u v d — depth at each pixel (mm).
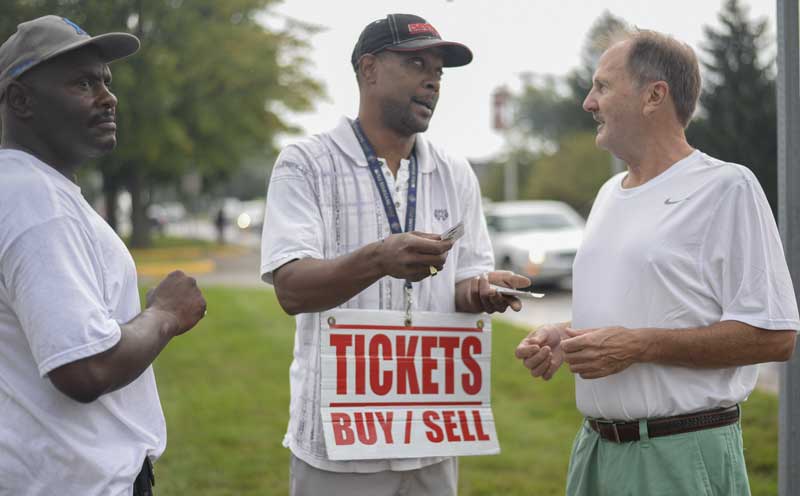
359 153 2826
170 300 2279
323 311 2680
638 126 2641
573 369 2504
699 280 2518
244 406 6516
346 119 2893
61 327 1944
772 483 4652
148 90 19484
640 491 2580
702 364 2475
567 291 15320
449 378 2822
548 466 5172
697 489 2506
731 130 19453
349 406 2693
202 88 21922
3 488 2037
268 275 2730
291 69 22641
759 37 20609
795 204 2822
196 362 8164
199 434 5754
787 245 2828
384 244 2385
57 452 2062
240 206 65938
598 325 2654
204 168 27391
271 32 21141
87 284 2029
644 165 2670
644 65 2602
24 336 2066
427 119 2814
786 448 2852
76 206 2127
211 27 20109
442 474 2900
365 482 2762
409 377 2770
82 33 2209
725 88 20094
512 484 4840
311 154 2797
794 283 2824
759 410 6102
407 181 2875
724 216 2494
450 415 2811
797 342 2838
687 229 2521
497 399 6816
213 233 54094
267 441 5625
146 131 21125
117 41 2223
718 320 2539
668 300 2527
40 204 2023
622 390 2586
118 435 2178
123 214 46062
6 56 2146
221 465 5113
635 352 2467
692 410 2533
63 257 2002
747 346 2447
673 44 2617
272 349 8852
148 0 18109
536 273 14773
